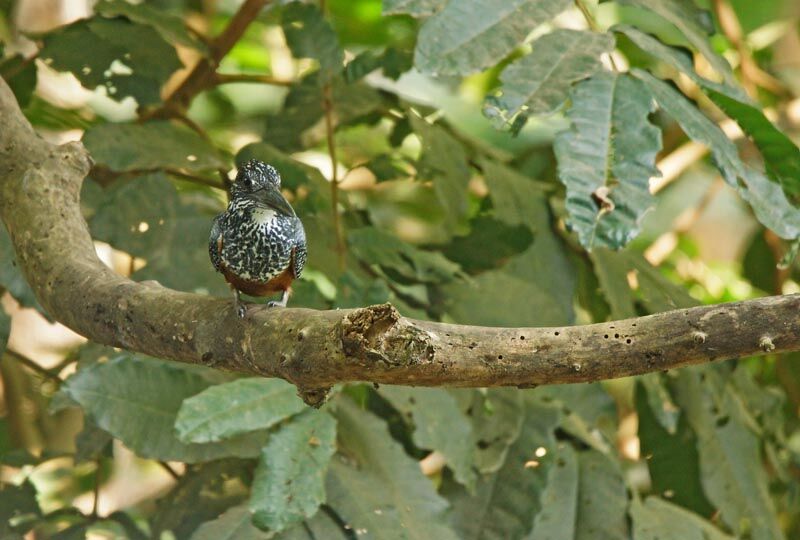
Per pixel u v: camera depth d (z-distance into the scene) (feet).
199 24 55.06
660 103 24.54
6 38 45.75
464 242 38.50
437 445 31.35
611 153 23.25
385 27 53.31
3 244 30.96
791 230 24.62
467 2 25.43
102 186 38.29
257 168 25.48
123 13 35.53
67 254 24.45
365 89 39.83
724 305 17.92
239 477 32.78
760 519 36.78
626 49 48.26
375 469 31.50
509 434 33.37
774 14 53.11
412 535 29.99
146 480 49.62
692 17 31.42
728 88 26.21
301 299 33.45
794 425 46.09
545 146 45.73
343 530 30.48
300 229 25.25
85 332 23.35
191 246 34.04
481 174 40.93
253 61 58.13
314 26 35.70
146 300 22.30
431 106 41.06
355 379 18.71
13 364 43.06
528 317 36.09
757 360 49.44
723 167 24.58
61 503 42.96
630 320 18.38
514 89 24.53
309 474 27.43
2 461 32.45
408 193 52.80
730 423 37.93
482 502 33.42
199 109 55.57
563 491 34.55
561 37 25.57
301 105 39.70
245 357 20.24
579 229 22.18
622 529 34.04
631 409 49.26
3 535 31.04
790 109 50.03
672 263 52.54
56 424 44.09
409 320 18.15
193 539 28.04
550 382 18.63
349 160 52.54
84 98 50.42
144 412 28.86
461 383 18.61
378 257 35.14
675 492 38.40
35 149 26.58
